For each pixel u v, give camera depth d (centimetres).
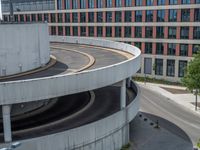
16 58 3086
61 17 8638
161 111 4866
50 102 3662
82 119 3181
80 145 2809
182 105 5175
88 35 8112
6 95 2436
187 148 3494
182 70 6800
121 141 3356
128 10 7281
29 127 2966
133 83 4303
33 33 3253
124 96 3347
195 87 4809
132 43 7388
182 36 6656
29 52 3231
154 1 6862
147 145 3566
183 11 6538
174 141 3688
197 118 4528
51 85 2584
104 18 7712
